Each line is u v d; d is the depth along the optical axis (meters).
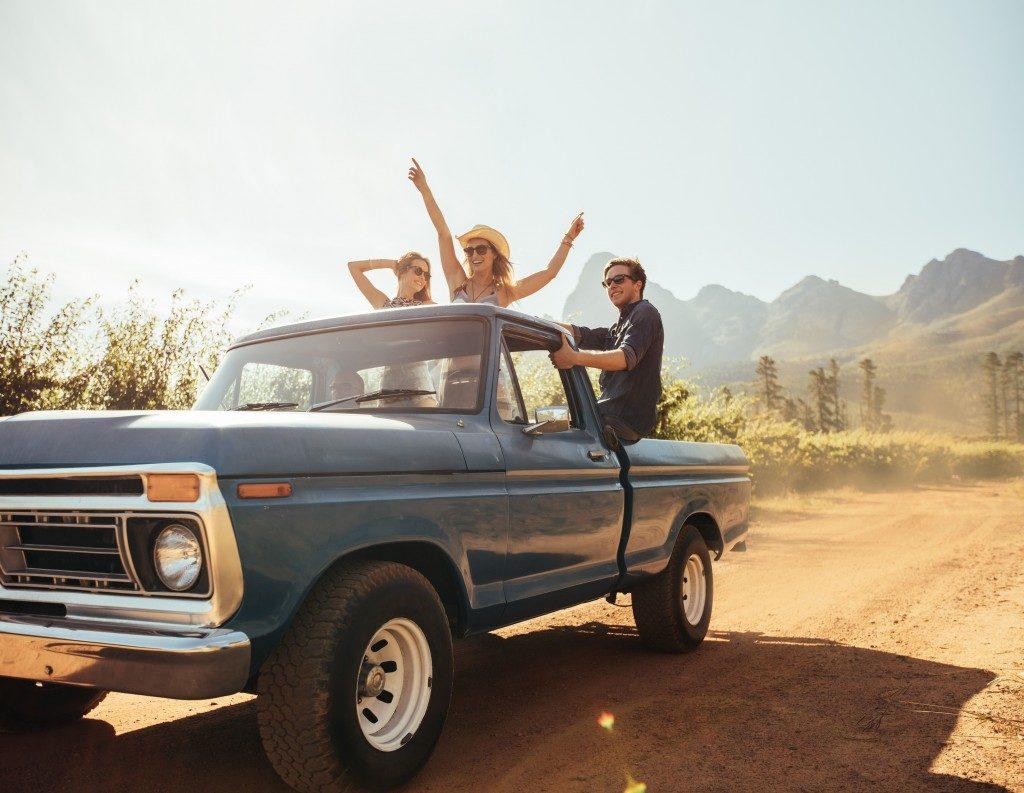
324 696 2.76
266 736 2.78
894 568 9.10
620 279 5.82
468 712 4.27
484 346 4.01
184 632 2.57
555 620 6.76
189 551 2.60
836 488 25.94
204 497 2.56
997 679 4.80
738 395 20.89
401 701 3.19
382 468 3.13
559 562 4.14
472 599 3.53
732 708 4.31
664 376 14.57
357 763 2.85
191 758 3.51
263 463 2.71
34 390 7.65
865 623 6.41
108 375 8.23
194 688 2.50
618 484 4.74
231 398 4.09
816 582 8.31
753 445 20.70
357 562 3.08
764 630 6.26
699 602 5.80
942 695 4.51
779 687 4.71
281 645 2.82
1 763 3.41
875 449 30.22
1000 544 11.13
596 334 6.05
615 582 4.71
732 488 6.34
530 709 4.32
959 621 6.39
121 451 2.73
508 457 3.82
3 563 2.94
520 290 6.25
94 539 2.82
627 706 4.36
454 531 3.42
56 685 3.79
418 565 3.55
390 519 3.12
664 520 5.21
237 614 2.61
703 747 3.72
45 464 2.83
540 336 4.45
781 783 3.31
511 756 3.60
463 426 3.75
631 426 5.37
